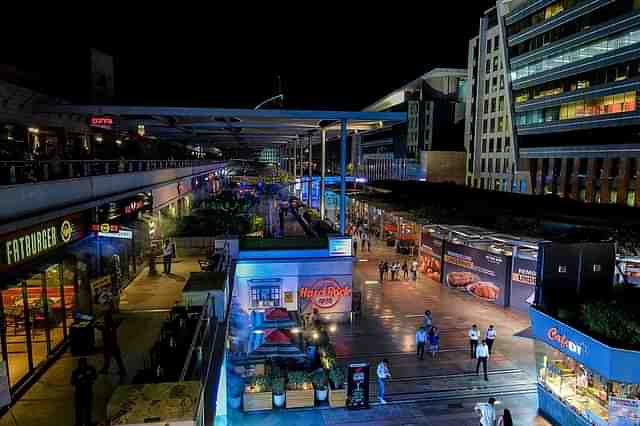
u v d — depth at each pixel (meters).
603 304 13.55
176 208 34.75
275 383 16.17
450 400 16.84
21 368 10.62
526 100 69.31
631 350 12.13
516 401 16.88
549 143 64.56
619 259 23.36
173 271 21.58
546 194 60.22
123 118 25.92
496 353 21.09
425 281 34.09
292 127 31.80
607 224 32.66
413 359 20.31
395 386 17.83
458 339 22.72
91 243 15.98
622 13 51.16
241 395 16.14
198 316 11.88
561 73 61.34
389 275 35.59
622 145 52.06
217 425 12.02
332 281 23.00
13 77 26.53
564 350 14.19
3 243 10.15
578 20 58.06
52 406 9.12
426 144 93.50
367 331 23.31
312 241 22.70
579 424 13.95
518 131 71.31
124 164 21.58
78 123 25.23
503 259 27.70
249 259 21.94
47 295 12.58
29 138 20.50
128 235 16.66
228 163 91.31
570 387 14.76
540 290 15.63
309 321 21.48
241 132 37.28
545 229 32.25
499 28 75.00
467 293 30.48
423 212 41.62
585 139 57.53
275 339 17.50
